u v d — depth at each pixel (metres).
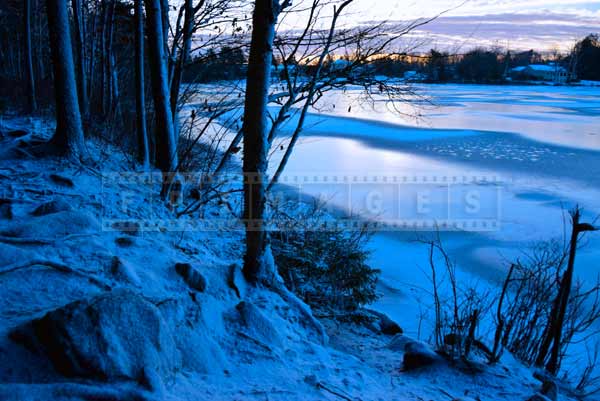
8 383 2.80
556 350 6.16
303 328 5.45
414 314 8.65
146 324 3.37
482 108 55.81
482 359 5.49
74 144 8.66
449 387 4.81
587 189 19.36
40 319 3.16
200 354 3.86
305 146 25.69
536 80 132.38
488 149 27.88
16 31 18.34
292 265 7.28
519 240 13.56
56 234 5.14
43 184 7.30
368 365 5.19
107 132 11.25
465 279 10.82
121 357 3.13
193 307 4.40
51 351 3.05
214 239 7.51
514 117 45.84
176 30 9.77
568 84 123.88
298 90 7.84
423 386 4.74
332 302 7.29
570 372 7.02
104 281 4.33
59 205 5.96
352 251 7.89
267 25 5.06
